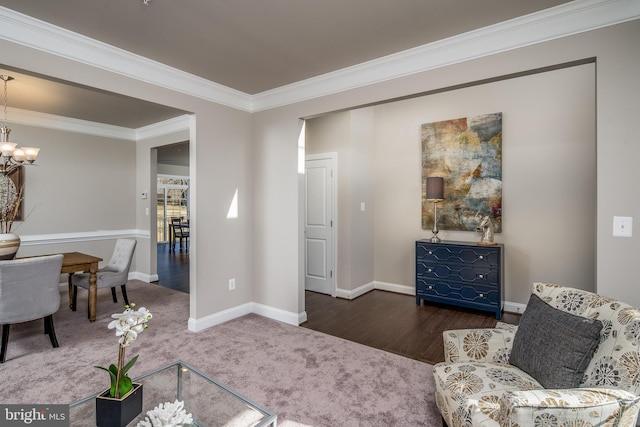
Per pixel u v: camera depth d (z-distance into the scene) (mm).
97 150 5012
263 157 3662
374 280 4906
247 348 2822
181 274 5914
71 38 2314
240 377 2338
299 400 2072
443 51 2441
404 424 1853
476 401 1396
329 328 3314
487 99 3938
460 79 2387
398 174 4660
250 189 3762
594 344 1355
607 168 1875
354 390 2186
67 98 3676
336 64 2848
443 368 1723
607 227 1870
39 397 2092
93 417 1485
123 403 1369
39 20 2148
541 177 3625
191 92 3135
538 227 3645
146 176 5297
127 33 2332
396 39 2412
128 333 1419
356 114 4465
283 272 3510
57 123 4531
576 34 1980
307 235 4797
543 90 3605
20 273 2602
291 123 3402
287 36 2373
